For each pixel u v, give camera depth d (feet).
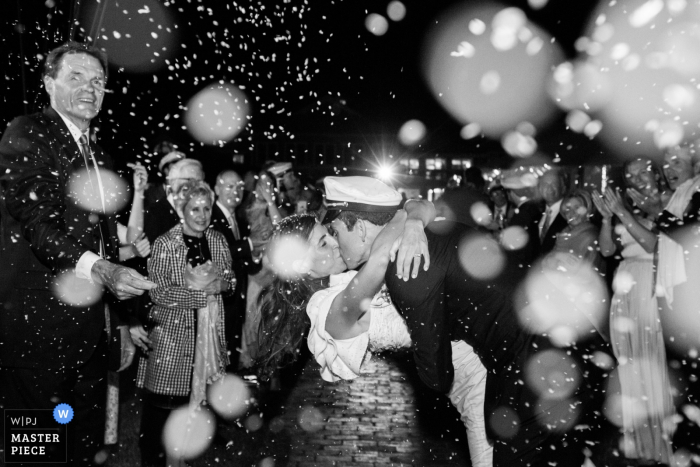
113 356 11.90
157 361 13.89
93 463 10.96
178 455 13.74
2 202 9.88
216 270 14.10
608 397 15.97
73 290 9.91
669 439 14.85
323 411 18.49
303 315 10.37
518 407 8.53
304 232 9.68
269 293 10.44
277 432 16.72
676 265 14.69
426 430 17.08
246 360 21.97
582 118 28.40
